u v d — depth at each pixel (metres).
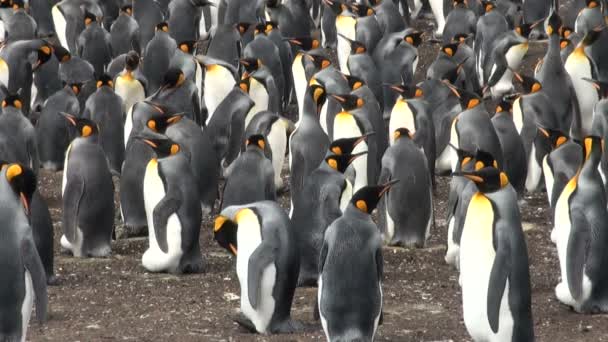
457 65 21.45
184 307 12.27
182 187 13.52
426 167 14.79
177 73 19.20
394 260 14.22
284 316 11.27
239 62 22.42
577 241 11.37
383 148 18.14
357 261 9.99
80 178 14.18
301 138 15.74
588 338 10.98
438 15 28.19
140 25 27.02
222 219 11.68
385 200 14.76
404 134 14.87
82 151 14.32
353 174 14.15
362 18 25.03
